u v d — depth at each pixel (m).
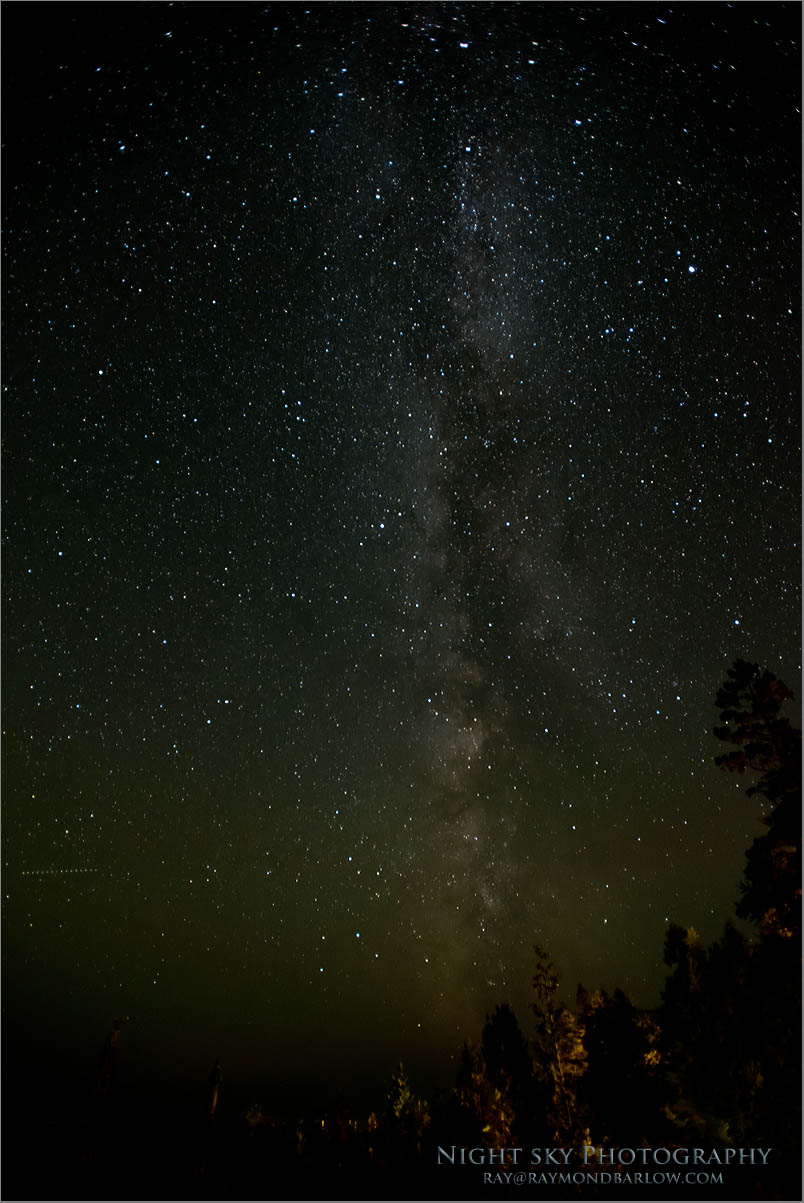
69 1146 9.54
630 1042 9.65
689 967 8.41
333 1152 10.92
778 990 6.98
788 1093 6.75
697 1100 7.16
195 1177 9.22
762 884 7.28
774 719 7.58
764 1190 6.72
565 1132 9.95
